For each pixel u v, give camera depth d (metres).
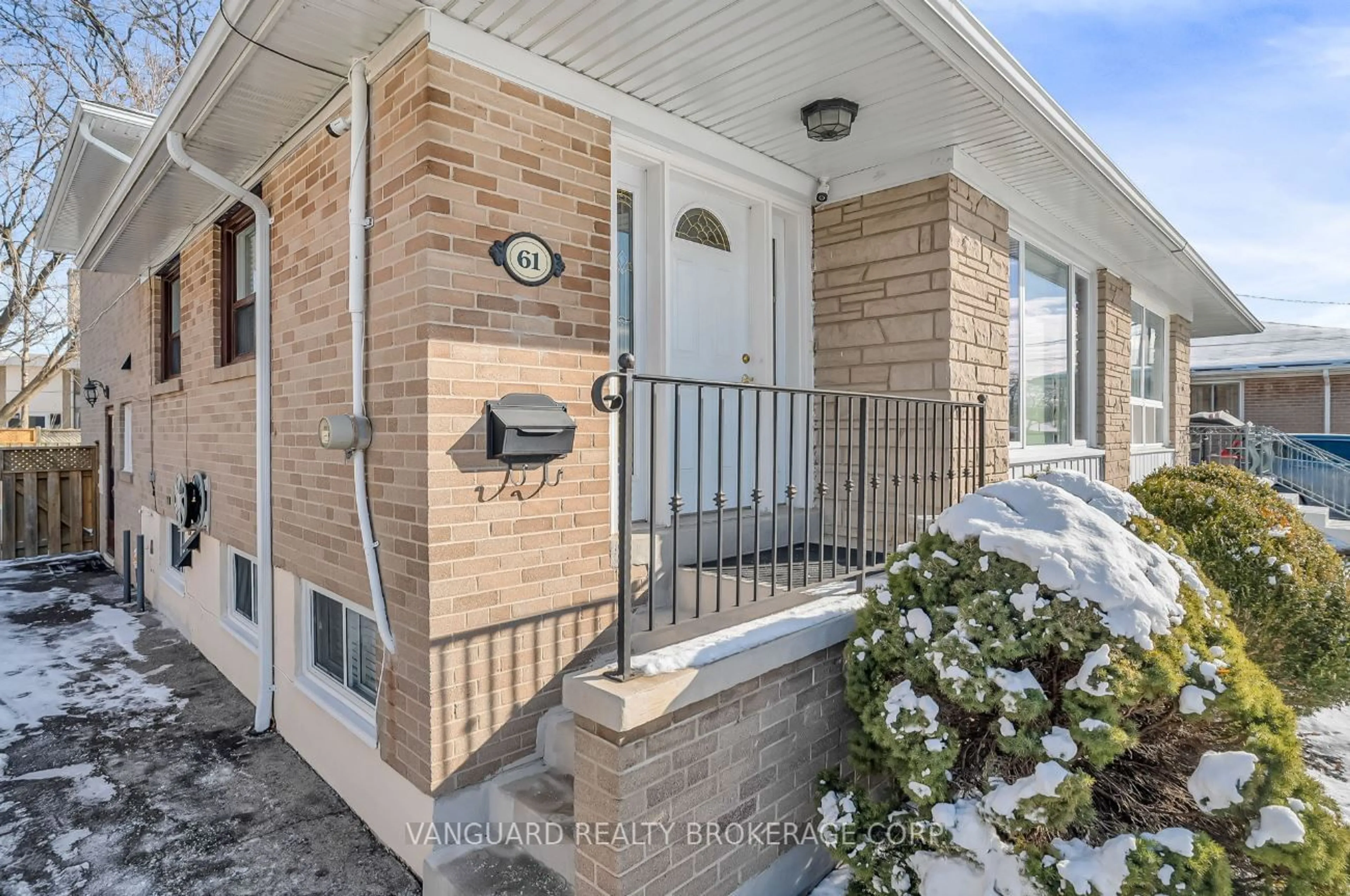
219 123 3.68
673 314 4.00
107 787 3.59
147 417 7.15
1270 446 9.71
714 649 2.39
